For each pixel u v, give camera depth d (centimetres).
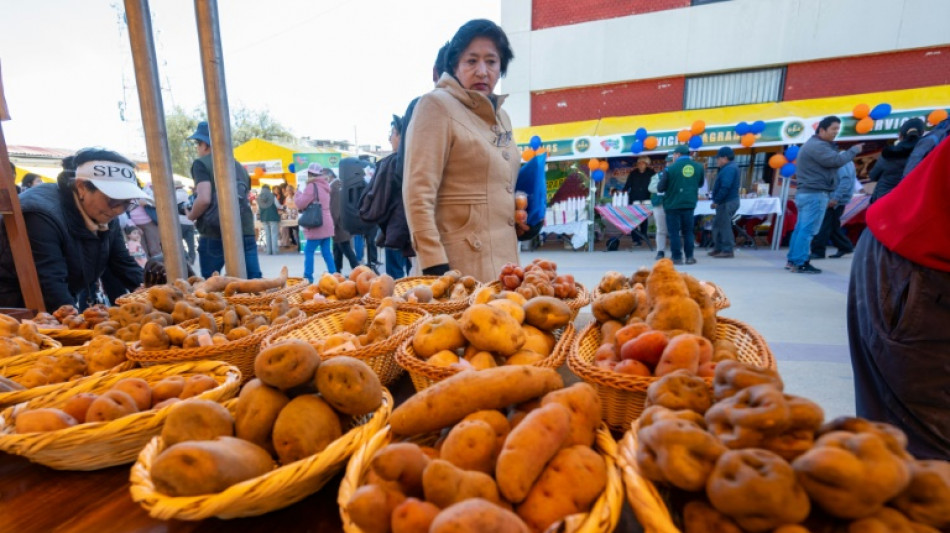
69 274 230
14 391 105
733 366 71
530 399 84
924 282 132
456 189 210
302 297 202
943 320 130
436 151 195
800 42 871
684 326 108
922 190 131
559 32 991
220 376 114
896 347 139
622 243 895
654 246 840
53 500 81
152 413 88
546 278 174
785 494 49
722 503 53
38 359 128
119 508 78
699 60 930
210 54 239
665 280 115
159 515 62
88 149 210
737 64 912
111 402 91
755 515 51
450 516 50
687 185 595
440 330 116
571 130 811
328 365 81
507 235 225
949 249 126
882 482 48
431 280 200
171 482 62
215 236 391
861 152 757
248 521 75
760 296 425
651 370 100
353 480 67
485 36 207
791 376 251
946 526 49
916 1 800
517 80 1037
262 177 1052
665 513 59
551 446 67
